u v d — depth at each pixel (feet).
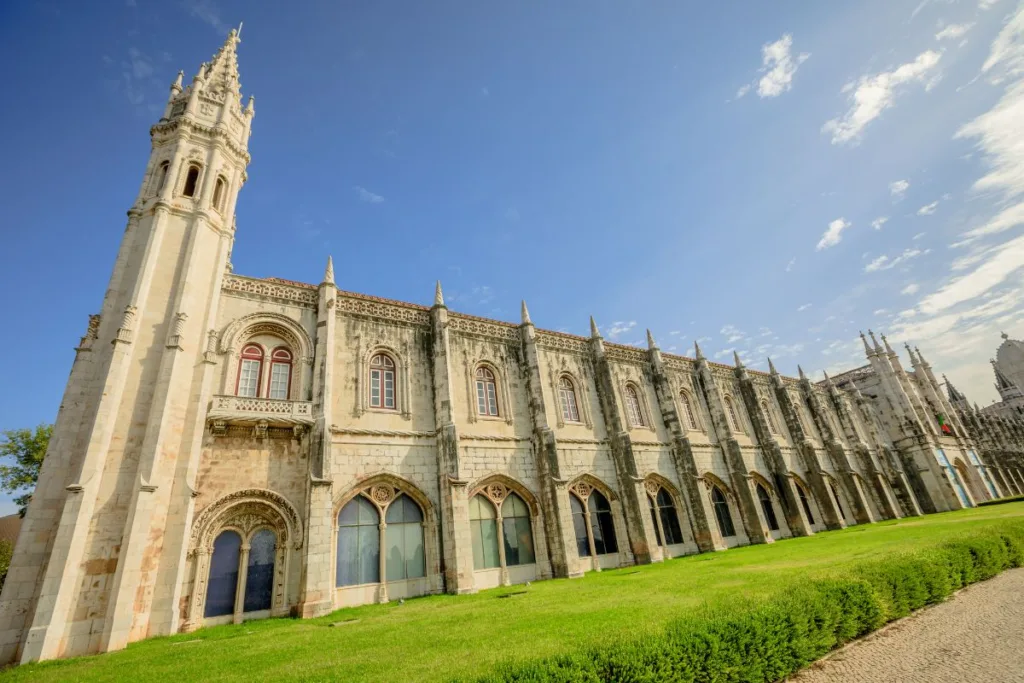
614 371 120.26
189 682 34.09
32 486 117.80
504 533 87.81
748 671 27.58
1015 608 39.27
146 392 64.64
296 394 76.59
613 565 96.53
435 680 26.08
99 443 58.80
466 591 74.54
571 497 98.22
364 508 76.38
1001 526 62.03
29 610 54.60
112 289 69.46
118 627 52.60
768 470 138.62
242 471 68.23
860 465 165.48
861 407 187.32
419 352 91.56
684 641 26.04
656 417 122.01
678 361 136.98
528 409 100.27
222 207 82.23
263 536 67.97
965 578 48.39
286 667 35.78
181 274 72.33
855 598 36.76
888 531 101.60
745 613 30.45
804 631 31.55
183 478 63.10
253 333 78.48
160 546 59.67
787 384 164.35
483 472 88.94
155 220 73.00
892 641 34.88
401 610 61.46
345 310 86.02
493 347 101.81
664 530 108.99
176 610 57.67
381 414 82.48
